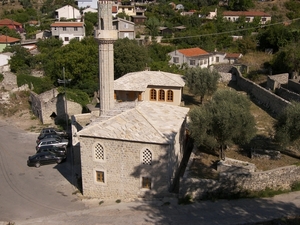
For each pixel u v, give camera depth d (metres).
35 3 155.50
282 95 45.94
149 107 30.80
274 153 29.59
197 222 21.38
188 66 67.44
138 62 59.28
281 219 20.67
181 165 30.58
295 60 56.09
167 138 24.56
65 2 137.62
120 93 46.53
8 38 87.44
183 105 47.88
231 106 28.08
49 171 33.50
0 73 68.81
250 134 27.41
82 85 56.03
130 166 25.33
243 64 66.56
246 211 21.98
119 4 127.62
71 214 24.61
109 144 25.22
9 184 30.70
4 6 148.50
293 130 26.73
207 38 82.62
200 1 128.12
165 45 80.69
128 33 87.69
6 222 24.12
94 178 26.53
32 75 66.88
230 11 113.50
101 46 30.25
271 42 73.81
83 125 38.53
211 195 24.14
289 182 24.48
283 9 115.50
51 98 53.28
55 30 88.62
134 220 22.56
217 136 28.16
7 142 42.38
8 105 57.38
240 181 23.89
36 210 25.72
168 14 112.31
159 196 25.34
